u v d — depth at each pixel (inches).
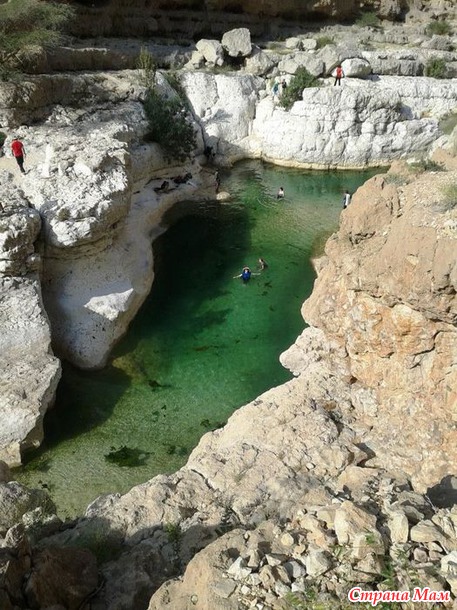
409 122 1523.1
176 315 945.5
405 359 518.0
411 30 2009.1
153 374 819.4
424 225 456.4
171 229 1205.1
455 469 483.5
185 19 1836.9
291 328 915.4
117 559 414.6
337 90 1459.2
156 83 1416.1
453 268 427.5
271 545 299.3
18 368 713.6
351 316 552.4
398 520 293.1
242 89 1555.1
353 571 263.4
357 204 558.6
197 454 611.5
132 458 677.9
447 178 532.4
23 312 764.6
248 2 1862.7
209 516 466.6
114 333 869.2
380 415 562.6
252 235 1195.3
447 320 461.4
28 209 823.7
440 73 1685.5
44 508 486.0
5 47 1130.0
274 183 1443.2
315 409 594.9
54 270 873.5
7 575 304.0
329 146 1494.8
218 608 256.2
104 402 762.8
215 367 831.7
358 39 1897.1
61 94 1219.9
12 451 653.3
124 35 1743.4
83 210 847.7
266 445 557.9
